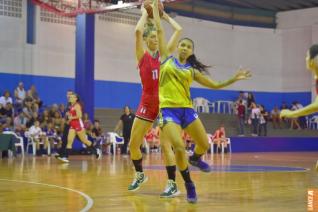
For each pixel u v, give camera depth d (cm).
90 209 514
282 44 2947
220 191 684
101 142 1875
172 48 625
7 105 1814
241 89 2850
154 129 2014
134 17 2502
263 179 874
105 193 653
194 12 2719
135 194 644
